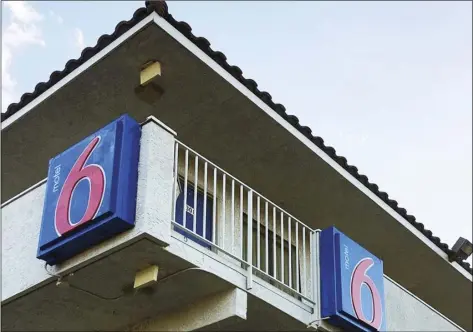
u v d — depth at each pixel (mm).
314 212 11742
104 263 7523
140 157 7605
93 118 9906
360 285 9336
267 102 9703
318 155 10445
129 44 8664
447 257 13070
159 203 7410
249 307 8445
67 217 7480
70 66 9156
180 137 10250
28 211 8539
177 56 8867
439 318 11336
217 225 9719
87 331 9102
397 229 12188
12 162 10664
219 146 10367
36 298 8234
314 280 9203
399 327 10359
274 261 9070
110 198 7168
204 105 9656
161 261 7562
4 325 8805
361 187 11188
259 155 10508
